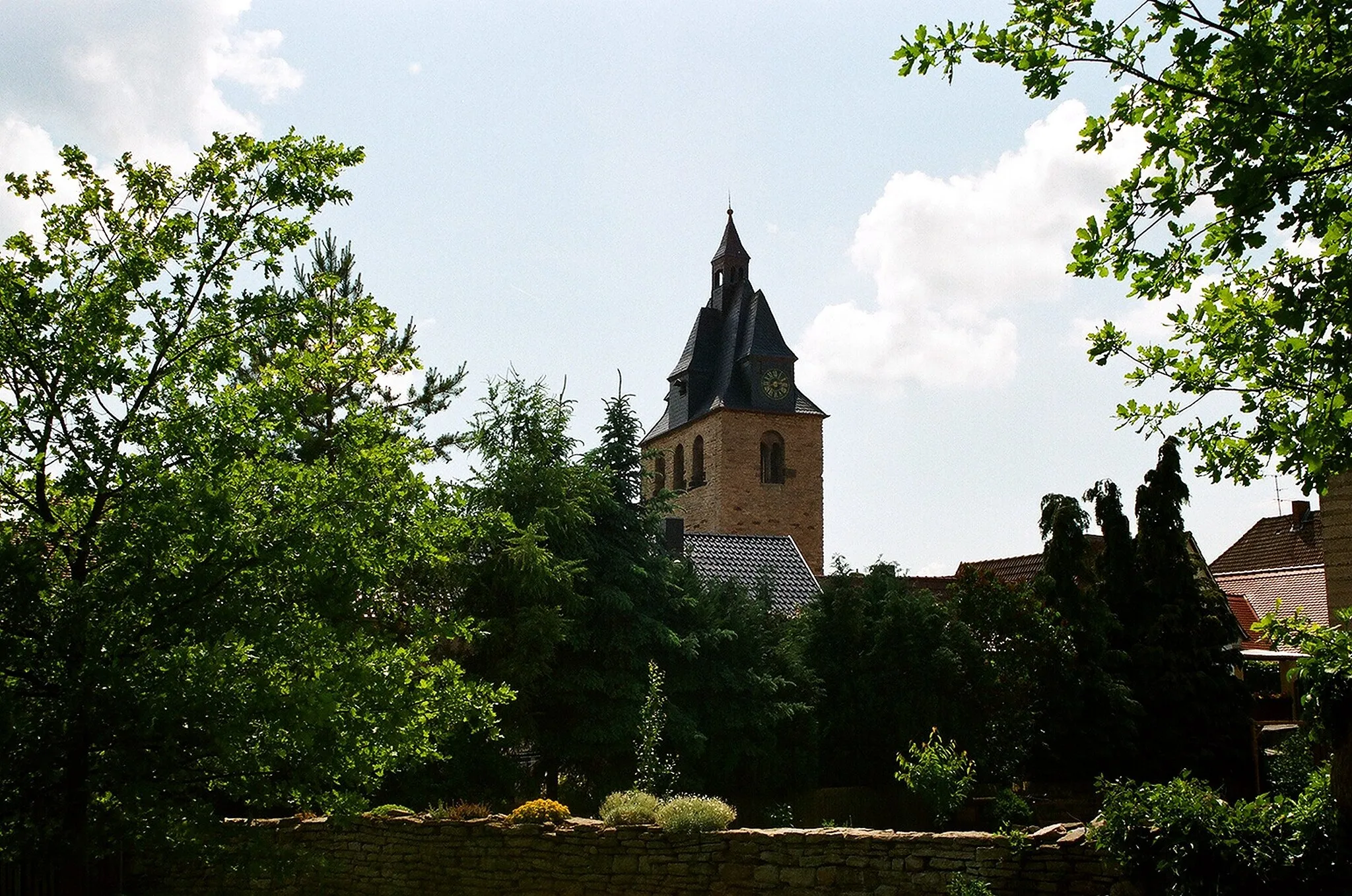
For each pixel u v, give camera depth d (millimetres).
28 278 9289
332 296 22812
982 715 25531
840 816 24016
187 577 8859
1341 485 17938
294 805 10219
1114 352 7965
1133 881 10336
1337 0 6062
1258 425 7633
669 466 70938
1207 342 7707
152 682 8344
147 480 8859
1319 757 12766
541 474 22234
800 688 24875
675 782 20000
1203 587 31391
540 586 20703
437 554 10102
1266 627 9117
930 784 17984
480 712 10500
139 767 8508
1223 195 6133
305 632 8867
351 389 14727
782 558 39125
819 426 66188
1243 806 9922
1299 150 6180
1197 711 26625
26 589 8492
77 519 9383
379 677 9258
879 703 25234
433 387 24578
